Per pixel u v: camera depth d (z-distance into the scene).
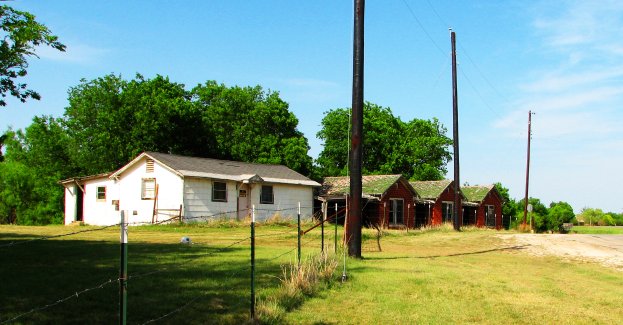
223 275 12.48
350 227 17.84
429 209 50.06
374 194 44.09
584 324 9.88
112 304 9.00
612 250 24.14
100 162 48.53
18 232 27.08
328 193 46.19
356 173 17.86
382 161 66.00
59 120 55.94
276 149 53.22
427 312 10.26
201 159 40.25
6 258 14.41
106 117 46.78
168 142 47.59
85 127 51.41
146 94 49.53
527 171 51.50
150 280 11.41
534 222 63.41
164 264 14.04
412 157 65.62
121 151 46.31
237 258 16.16
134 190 37.50
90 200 39.88
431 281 13.59
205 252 17.62
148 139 46.19
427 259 19.16
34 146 58.62
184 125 49.12
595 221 102.62
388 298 11.33
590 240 28.81
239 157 53.41
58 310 8.41
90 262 13.88
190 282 11.31
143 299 9.49
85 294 9.63
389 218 45.31
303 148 53.00
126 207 37.72
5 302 8.79
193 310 8.88
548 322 9.95
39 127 56.84
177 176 35.47
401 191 46.75
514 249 24.19
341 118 64.31
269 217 40.53
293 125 57.25
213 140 51.69
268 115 54.91
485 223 57.59
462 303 11.23
